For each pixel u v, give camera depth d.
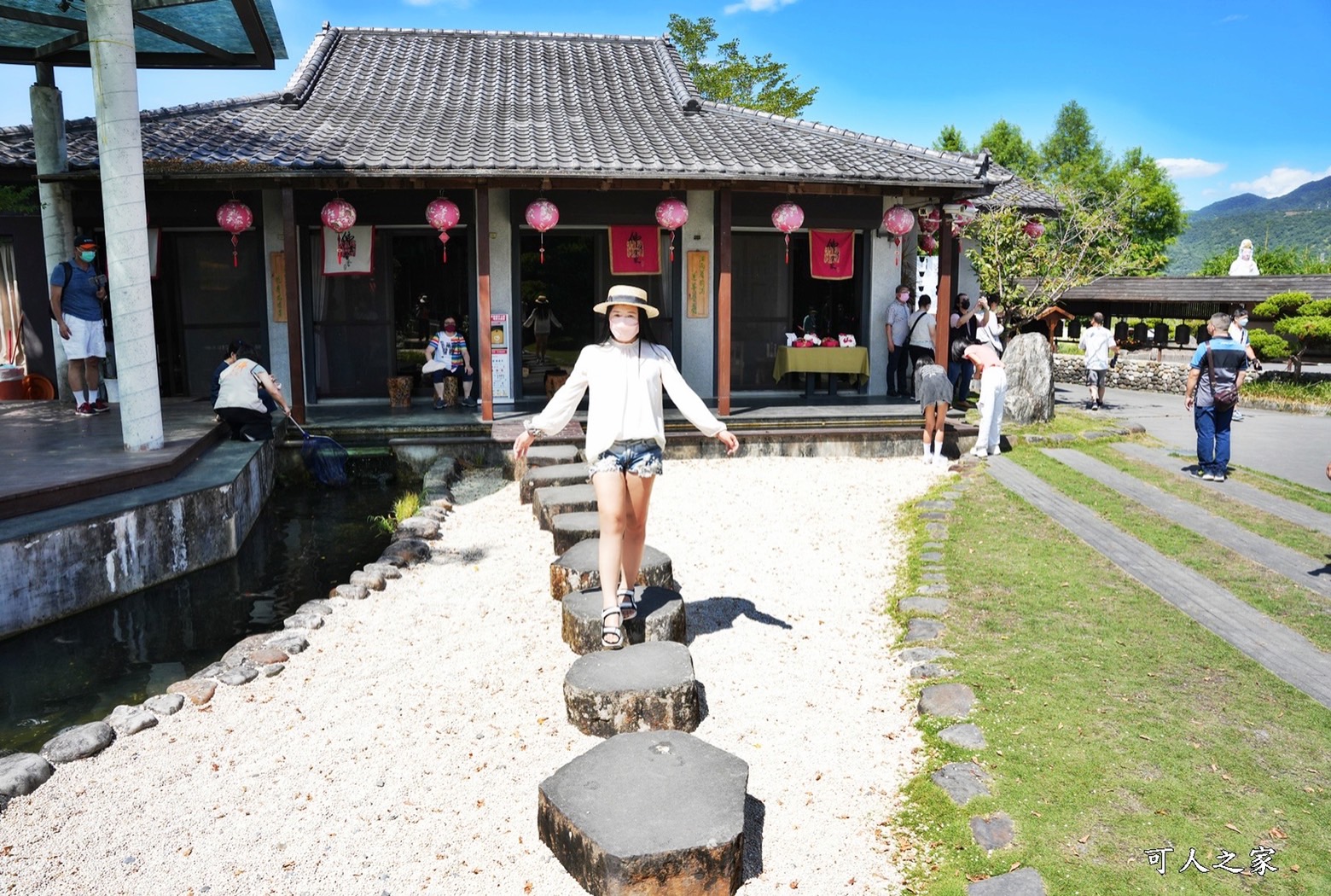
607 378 4.82
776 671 5.39
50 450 8.48
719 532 8.28
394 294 13.53
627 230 12.77
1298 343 18.88
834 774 4.27
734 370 14.27
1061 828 3.66
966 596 6.39
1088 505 8.94
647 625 5.32
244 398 9.91
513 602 6.46
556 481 9.04
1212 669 5.15
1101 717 4.56
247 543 8.39
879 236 14.09
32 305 12.67
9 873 3.50
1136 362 20.75
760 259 14.10
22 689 5.41
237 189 10.84
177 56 12.37
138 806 3.96
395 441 10.80
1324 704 4.70
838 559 7.53
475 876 3.51
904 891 3.43
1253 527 8.11
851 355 13.41
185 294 13.19
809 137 13.26
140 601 6.88
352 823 3.85
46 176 10.66
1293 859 3.44
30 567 6.18
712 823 3.42
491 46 16.45
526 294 13.77
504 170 10.45
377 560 7.43
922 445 11.79
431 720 4.74
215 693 5.03
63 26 9.91
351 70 14.84
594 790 3.65
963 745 4.33
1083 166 45.84
